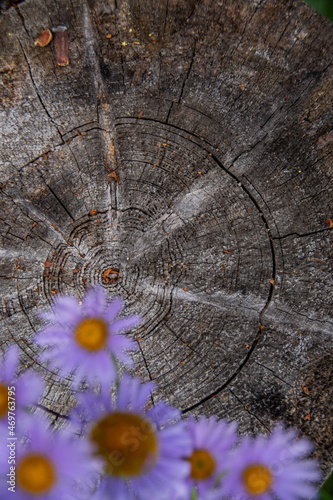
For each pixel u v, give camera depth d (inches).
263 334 16.3
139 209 16.4
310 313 16.3
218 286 16.4
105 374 14.2
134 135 16.2
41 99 15.8
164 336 16.4
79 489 14.0
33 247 16.3
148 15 15.4
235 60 15.8
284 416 16.1
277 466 14.1
